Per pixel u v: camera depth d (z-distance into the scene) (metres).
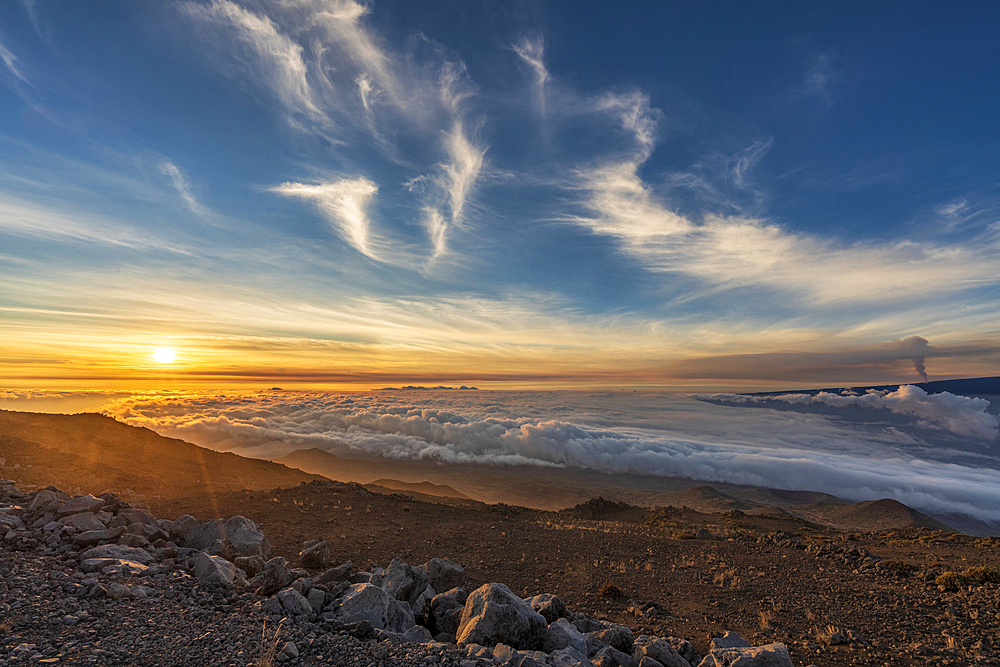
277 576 10.03
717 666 9.57
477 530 27.88
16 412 45.12
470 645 8.14
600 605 16.50
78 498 13.77
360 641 7.73
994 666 10.89
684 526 42.09
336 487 38.78
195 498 26.16
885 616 15.01
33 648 6.12
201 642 6.95
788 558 24.36
